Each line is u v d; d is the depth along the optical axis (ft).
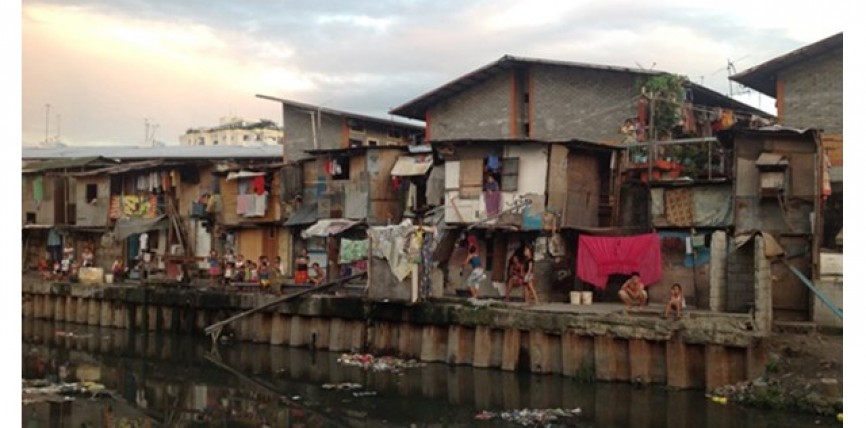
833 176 80.79
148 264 135.74
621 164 99.14
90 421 67.21
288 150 145.69
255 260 128.98
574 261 94.38
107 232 146.51
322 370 84.58
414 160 110.52
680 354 67.51
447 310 82.84
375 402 70.23
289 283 111.75
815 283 72.38
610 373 71.15
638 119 103.71
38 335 115.24
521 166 93.61
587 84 108.06
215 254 127.54
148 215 141.49
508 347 78.13
